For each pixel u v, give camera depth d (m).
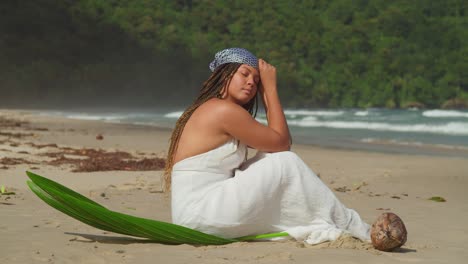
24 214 6.44
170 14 148.62
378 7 150.88
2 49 124.00
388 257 4.52
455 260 4.57
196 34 147.50
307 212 4.82
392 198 9.11
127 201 7.93
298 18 150.88
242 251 4.54
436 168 14.38
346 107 143.62
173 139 5.08
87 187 9.47
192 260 4.25
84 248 4.64
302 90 143.50
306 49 147.38
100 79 128.38
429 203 8.56
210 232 4.83
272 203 4.80
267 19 150.62
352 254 4.50
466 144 24.31
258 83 5.17
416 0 148.25
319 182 4.87
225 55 5.08
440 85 140.00
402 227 4.72
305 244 4.79
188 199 4.86
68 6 140.75
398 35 146.12
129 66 135.25
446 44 141.88
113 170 11.69
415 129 36.22
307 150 20.20
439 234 5.91
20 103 108.56
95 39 137.62
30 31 132.38
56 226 5.72
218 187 4.84
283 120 5.02
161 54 140.25
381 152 19.84
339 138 27.50
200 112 4.94
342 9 151.50
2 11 132.12
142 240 5.04
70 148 15.70
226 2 152.75
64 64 130.62
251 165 4.88
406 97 141.00
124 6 147.38
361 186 10.83
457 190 10.42
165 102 135.75
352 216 4.98
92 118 47.19
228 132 4.86
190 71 141.38
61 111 68.25
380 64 143.38
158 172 11.59
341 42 147.38
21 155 13.41
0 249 4.53
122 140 21.02
